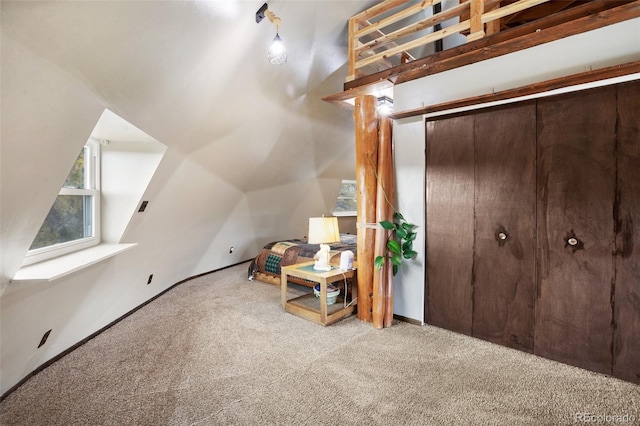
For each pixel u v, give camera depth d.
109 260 2.69
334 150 5.81
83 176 2.66
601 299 2.13
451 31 2.81
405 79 3.07
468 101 2.55
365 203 3.04
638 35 2.03
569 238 2.24
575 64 2.23
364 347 2.52
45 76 1.34
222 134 3.33
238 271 5.21
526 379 2.07
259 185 5.14
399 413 1.74
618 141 2.05
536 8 3.64
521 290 2.45
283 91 3.53
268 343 2.59
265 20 2.46
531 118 2.38
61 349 2.33
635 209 2.01
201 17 1.94
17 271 1.73
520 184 2.44
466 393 1.92
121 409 1.76
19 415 1.70
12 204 1.46
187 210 3.81
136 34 1.65
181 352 2.43
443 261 2.86
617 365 2.08
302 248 4.41
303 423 1.66
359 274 3.10
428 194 2.94
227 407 1.78
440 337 2.71
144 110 2.23
